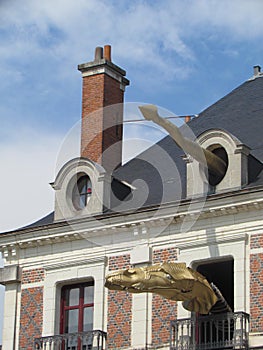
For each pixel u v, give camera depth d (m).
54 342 33.28
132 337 32.38
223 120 35.53
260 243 31.22
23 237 34.53
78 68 37.25
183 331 31.47
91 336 32.81
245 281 31.16
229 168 31.95
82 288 33.78
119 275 30.02
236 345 30.53
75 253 33.84
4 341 34.25
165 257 32.41
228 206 31.53
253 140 33.94
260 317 30.73
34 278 34.34
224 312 31.30
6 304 34.53
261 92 35.97
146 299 32.50
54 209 34.31
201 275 30.86
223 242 31.69
